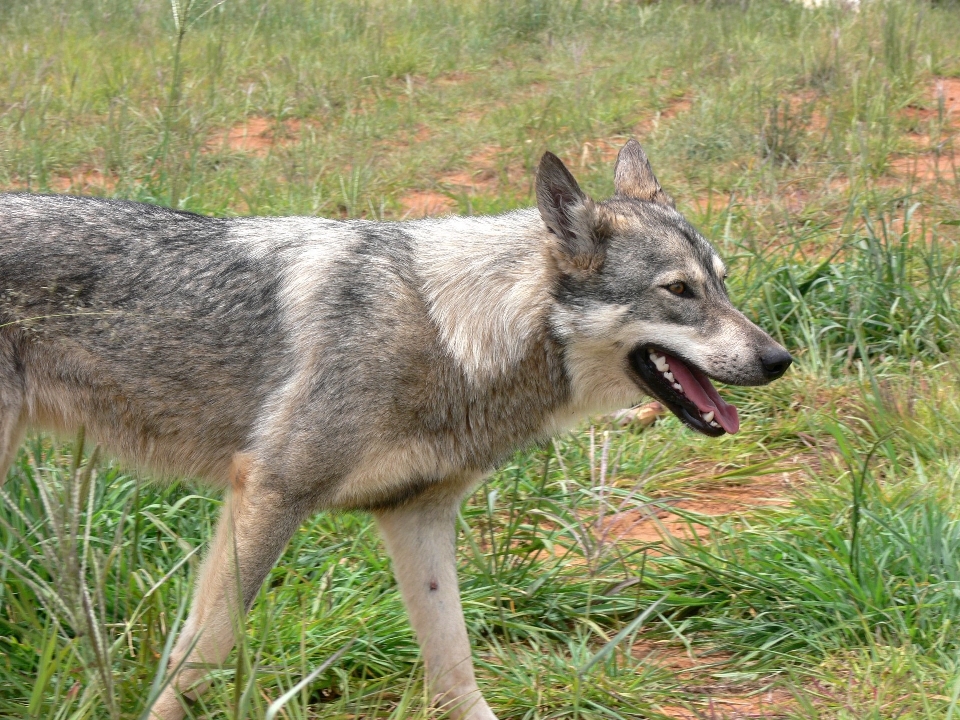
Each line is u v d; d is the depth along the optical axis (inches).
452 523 173.3
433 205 364.2
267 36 518.9
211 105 418.3
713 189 377.7
